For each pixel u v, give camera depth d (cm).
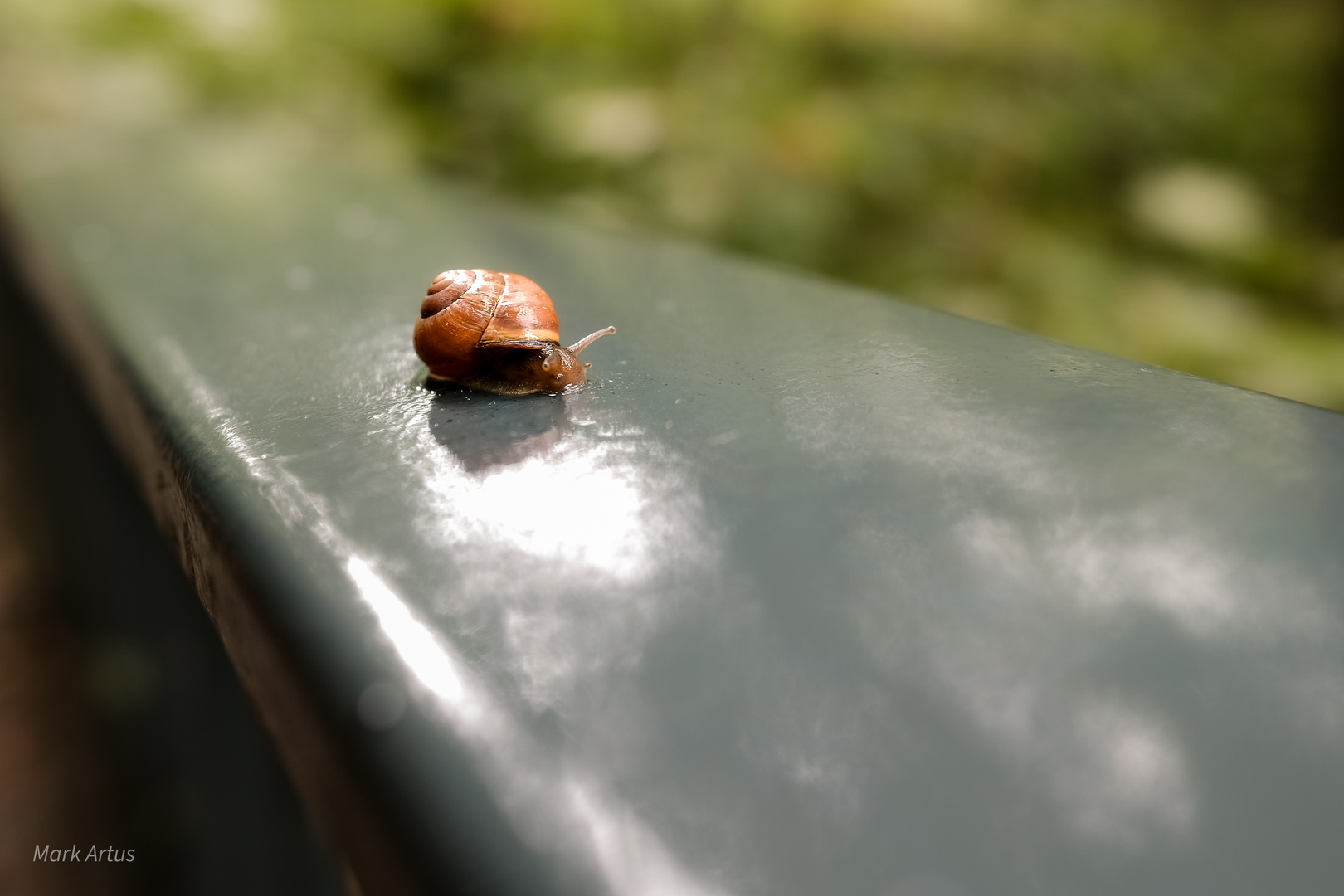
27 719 31
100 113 52
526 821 10
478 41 52
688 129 47
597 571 13
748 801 10
